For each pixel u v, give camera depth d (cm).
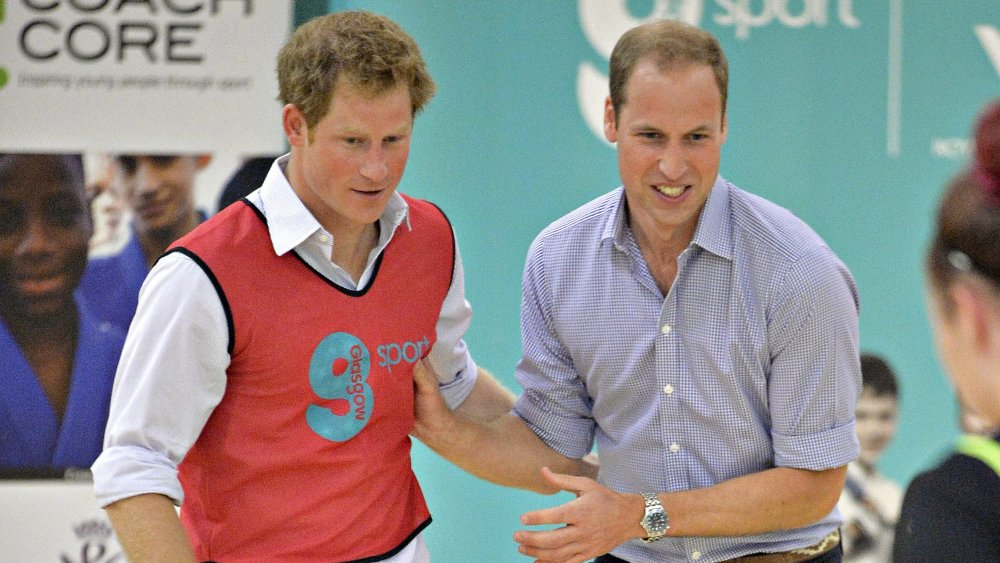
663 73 715
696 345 785
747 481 780
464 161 1282
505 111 1277
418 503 772
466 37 1270
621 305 802
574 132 1277
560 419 861
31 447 1288
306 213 687
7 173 1269
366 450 714
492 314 1295
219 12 1255
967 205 743
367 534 719
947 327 750
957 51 1244
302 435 693
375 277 724
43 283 1281
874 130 1257
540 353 850
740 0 1256
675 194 735
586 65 1270
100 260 1280
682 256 772
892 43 1249
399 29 682
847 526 1295
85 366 1289
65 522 1288
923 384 1270
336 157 663
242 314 670
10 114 1264
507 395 901
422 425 814
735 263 769
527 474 861
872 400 1277
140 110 1264
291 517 697
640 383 808
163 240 1277
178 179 1269
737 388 781
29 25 1257
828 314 754
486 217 1286
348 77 646
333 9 1261
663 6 1258
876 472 1288
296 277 691
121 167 1270
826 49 1256
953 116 1248
